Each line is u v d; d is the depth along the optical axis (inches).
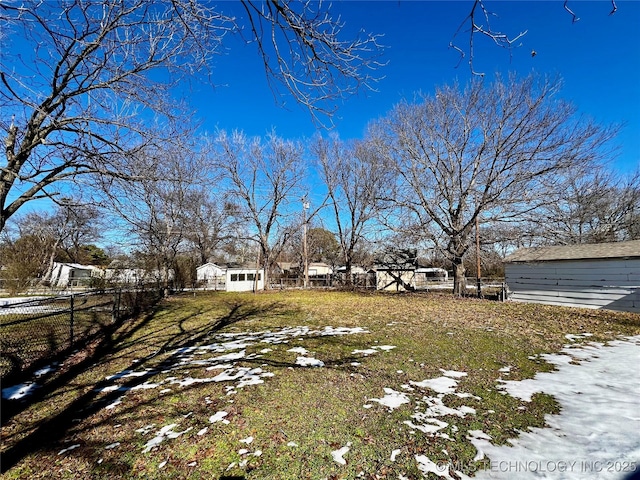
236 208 999.0
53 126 158.7
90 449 119.4
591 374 191.3
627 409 142.1
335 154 1045.2
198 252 1315.2
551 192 596.7
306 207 1099.9
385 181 911.0
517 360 221.1
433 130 697.6
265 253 1057.5
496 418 136.2
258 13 93.0
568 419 134.1
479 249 679.7
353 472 102.1
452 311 460.1
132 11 139.0
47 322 374.9
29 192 164.6
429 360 221.3
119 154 163.5
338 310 494.6
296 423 134.2
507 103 600.4
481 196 660.1
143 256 763.4
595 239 884.6
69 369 216.2
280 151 1021.8
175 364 222.5
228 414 143.9
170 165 171.8
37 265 871.7
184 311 506.9
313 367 208.5
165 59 148.8
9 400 166.2
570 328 329.1
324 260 1793.8
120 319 420.8
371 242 915.4
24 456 116.0
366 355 235.6
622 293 458.6
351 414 141.4
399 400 155.8
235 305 588.7
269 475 101.7
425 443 117.3
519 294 611.2
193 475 103.1
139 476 103.7
